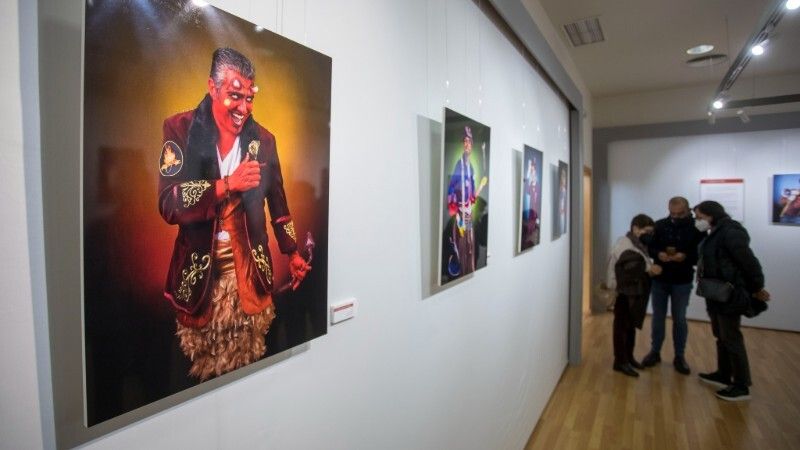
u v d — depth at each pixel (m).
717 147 5.18
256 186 0.75
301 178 0.85
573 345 3.95
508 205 2.22
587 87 5.32
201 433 0.71
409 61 1.29
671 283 3.67
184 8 0.62
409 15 1.28
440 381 1.54
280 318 0.82
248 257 0.74
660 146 5.50
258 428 0.81
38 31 0.52
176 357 0.63
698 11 3.22
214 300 0.69
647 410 3.00
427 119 1.40
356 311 1.07
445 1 1.53
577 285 3.97
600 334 4.80
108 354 0.55
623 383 3.48
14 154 0.51
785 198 4.80
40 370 0.54
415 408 1.37
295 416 0.90
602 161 5.75
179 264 0.63
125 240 0.56
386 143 1.17
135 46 0.56
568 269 3.96
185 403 0.68
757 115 4.90
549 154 3.14
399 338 1.27
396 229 1.24
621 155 5.73
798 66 4.49
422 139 1.37
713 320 3.29
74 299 0.57
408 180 1.29
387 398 1.22
